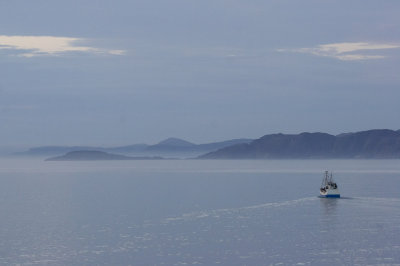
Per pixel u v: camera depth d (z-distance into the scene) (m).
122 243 97.50
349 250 90.81
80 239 101.25
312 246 93.94
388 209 137.00
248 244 95.88
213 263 83.69
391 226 111.56
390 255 87.31
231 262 84.19
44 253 90.81
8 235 105.75
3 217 130.00
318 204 150.12
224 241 98.38
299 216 126.81
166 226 114.31
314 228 110.31
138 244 96.56
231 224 116.25
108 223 119.06
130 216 129.38
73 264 84.12
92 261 85.50
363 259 85.06
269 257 86.81
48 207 150.75
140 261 85.25
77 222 121.00
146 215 130.88
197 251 91.06
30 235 105.62
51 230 110.94
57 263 84.75
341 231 106.75
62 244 97.12
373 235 102.56
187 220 122.25
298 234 104.25
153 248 93.31
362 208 139.62
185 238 101.12
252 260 85.19
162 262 84.50
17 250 92.94
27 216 131.50
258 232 106.56
